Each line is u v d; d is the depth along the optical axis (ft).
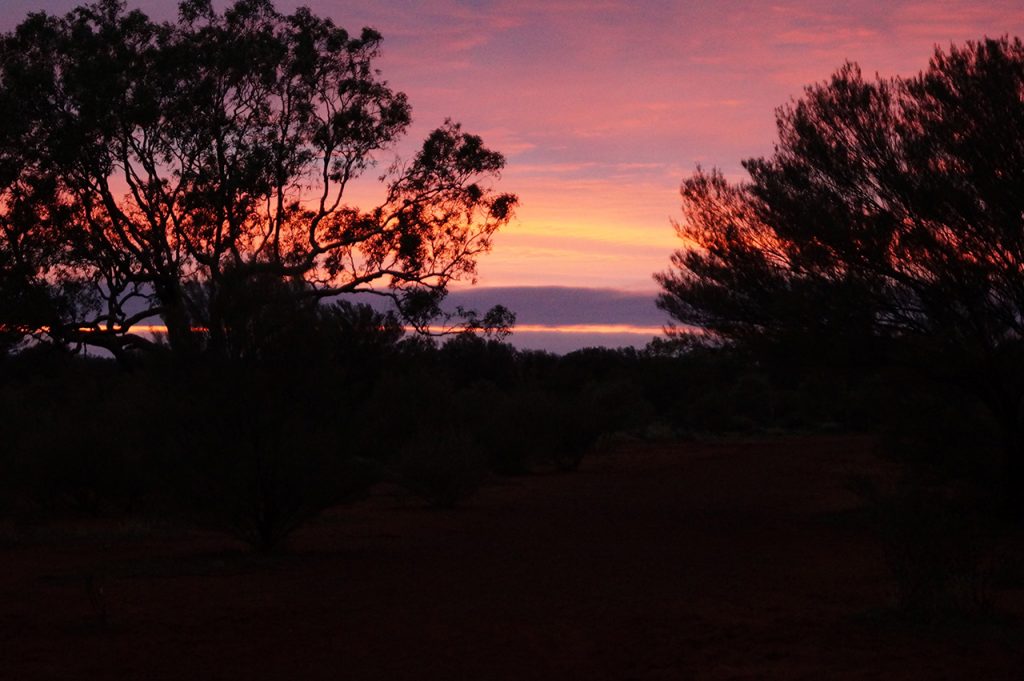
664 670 25.94
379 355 70.38
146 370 52.34
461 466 80.59
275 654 28.32
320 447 52.39
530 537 58.54
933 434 68.49
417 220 118.32
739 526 63.93
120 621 33.06
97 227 109.70
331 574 43.98
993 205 55.88
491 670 26.25
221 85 109.29
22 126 104.94
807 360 65.36
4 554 53.42
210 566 46.32
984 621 31.50
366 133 113.91
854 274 61.62
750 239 66.39
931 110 59.21
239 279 53.67
